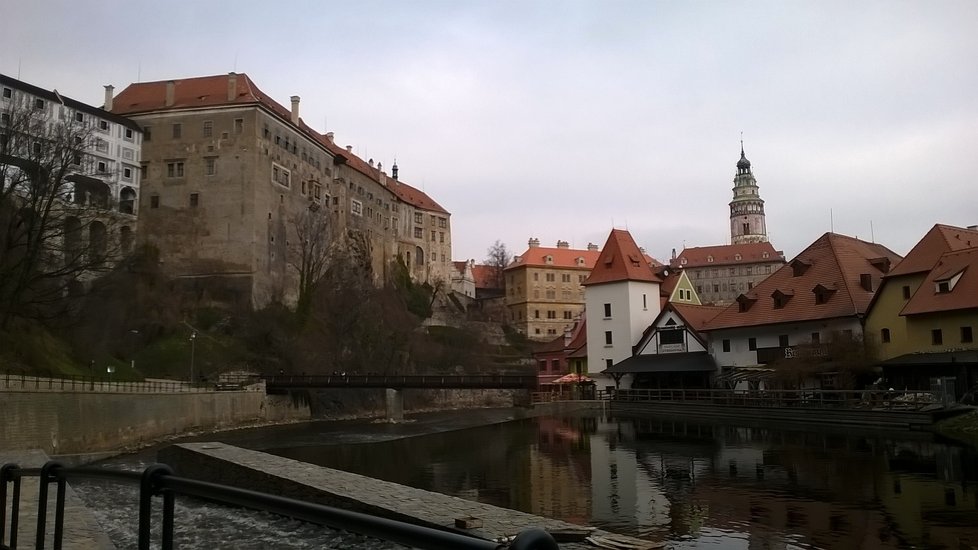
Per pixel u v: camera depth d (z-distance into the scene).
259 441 49.56
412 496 15.68
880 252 61.09
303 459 33.88
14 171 55.25
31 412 35.72
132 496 22.06
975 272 43.91
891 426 35.97
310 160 110.06
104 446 43.25
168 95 97.88
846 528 15.56
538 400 71.44
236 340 86.44
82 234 63.28
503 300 154.38
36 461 25.14
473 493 21.70
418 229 149.75
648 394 59.91
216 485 4.54
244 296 91.31
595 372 73.31
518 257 156.25
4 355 47.00
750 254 177.25
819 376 49.31
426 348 112.00
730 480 22.33
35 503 14.63
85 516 12.93
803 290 56.47
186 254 93.38
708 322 62.22
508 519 13.56
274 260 97.75
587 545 12.67
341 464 30.86
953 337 43.69
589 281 74.44
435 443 40.81
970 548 13.82
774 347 56.41
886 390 41.78
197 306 89.88
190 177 95.06
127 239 77.69
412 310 129.88
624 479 23.42
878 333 49.72
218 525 16.36
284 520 16.69
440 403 101.19
